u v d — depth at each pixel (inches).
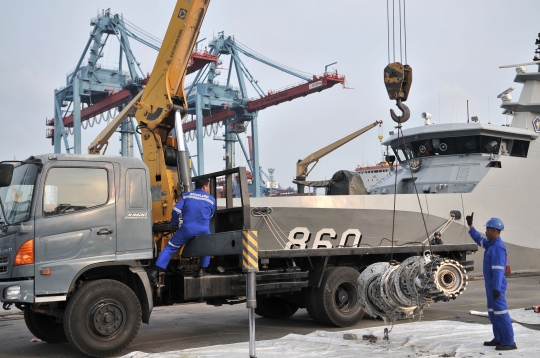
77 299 273.1
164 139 363.3
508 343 257.4
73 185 284.4
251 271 256.5
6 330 392.5
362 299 290.5
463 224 635.5
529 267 725.3
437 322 343.0
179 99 361.1
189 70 1761.8
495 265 260.2
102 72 2004.2
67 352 305.9
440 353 251.8
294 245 497.7
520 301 476.4
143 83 1875.0
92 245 283.1
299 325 384.5
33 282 267.3
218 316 443.2
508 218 681.6
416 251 394.0
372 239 556.7
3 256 275.3
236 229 325.7
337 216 528.4
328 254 361.7
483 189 658.2
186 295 314.3
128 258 291.9
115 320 279.4
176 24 357.7
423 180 682.8
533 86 806.5
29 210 273.3
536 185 709.9
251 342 245.0
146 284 294.7
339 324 366.3
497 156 683.4
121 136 2011.6
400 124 301.1
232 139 2186.3
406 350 259.4
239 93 2158.0
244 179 316.2
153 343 321.4
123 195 295.3
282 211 497.7
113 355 279.4
